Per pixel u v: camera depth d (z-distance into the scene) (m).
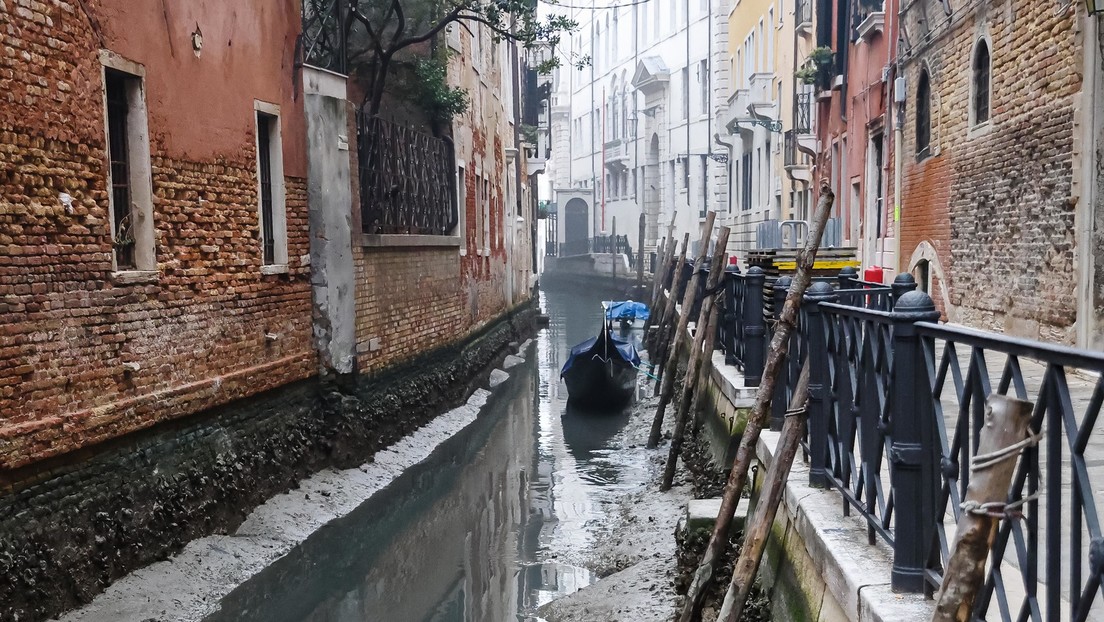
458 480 11.46
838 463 4.82
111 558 6.68
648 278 41.19
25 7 6.13
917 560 3.59
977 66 11.40
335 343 10.48
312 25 10.83
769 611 5.25
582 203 59.44
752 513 6.34
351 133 11.02
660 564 7.93
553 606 7.57
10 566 5.70
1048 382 2.65
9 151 5.98
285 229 9.77
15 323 6.02
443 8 14.98
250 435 8.93
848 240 18.48
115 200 7.33
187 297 7.99
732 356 10.46
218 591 7.32
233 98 8.79
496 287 21.80
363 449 10.98
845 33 18.78
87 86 6.74
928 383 3.52
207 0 8.36
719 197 37.12
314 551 8.55
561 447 13.48
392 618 7.46
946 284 12.53
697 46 40.16
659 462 12.30
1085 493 2.43
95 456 6.73
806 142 22.30
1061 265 8.93
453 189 16.08
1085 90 8.44
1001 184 10.52
